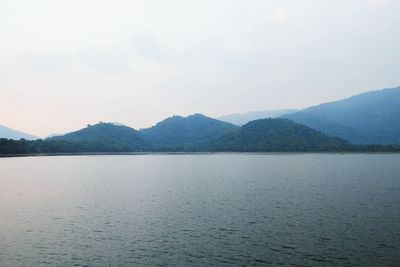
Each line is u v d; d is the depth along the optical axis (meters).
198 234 48.06
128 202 73.00
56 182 113.50
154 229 50.97
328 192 80.00
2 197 81.50
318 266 36.69
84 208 67.00
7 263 38.59
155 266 37.38
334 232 47.56
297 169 146.25
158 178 122.62
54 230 51.16
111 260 39.25
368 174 119.19
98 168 176.88
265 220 54.59
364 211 59.12
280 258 38.88
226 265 37.28
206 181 109.44
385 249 40.94
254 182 103.19
